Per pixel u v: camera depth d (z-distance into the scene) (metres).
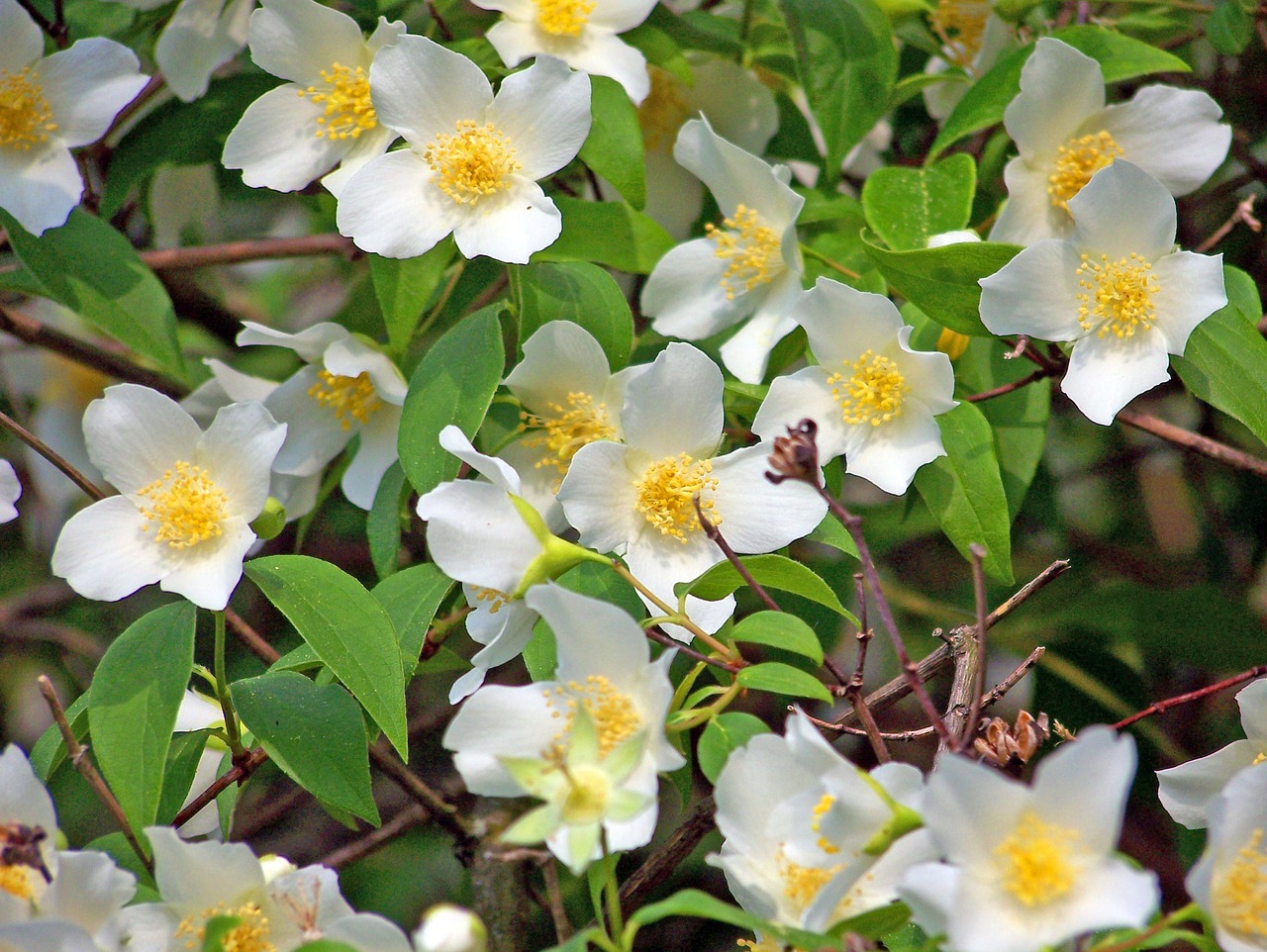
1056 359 0.73
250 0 0.78
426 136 0.73
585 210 0.75
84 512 0.71
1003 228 0.75
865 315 0.72
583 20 0.75
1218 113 0.74
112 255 0.75
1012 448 0.74
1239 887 0.67
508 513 0.69
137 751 0.69
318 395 0.76
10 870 0.68
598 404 0.73
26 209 0.74
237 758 0.72
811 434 0.67
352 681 0.70
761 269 0.75
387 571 0.73
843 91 0.76
